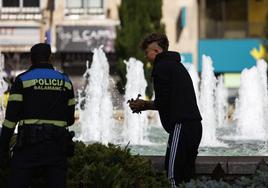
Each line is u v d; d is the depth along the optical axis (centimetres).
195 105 1284
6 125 1069
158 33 1320
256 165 1338
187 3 7588
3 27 7150
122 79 6531
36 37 7150
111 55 7131
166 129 1302
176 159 1257
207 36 7906
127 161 1168
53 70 1105
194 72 4238
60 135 1067
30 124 1065
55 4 7200
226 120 4162
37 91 1077
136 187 1130
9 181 1073
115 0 7200
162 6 6844
